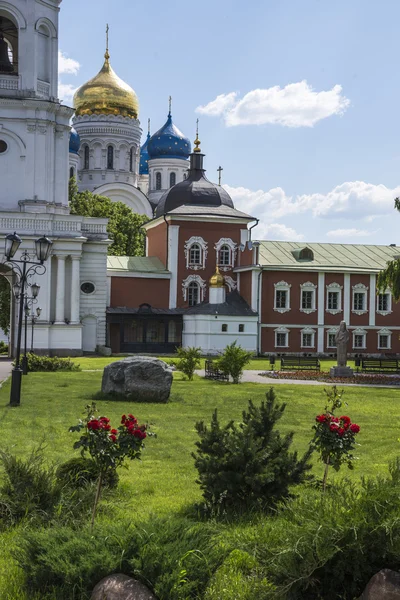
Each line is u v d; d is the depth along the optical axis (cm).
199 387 3133
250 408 1148
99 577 700
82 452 965
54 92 5684
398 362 4550
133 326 6341
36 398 2541
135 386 2503
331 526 720
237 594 736
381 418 2183
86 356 5619
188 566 709
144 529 754
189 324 6300
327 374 4000
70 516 952
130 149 9450
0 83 5509
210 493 1056
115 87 9350
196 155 7181
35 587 740
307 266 6638
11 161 5562
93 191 9025
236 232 6788
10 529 925
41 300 5450
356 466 1420
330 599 722
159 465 1435
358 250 7244
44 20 5581
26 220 5472
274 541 767
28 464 1009
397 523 700
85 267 5891
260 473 1042
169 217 6594
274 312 6538
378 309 6831
